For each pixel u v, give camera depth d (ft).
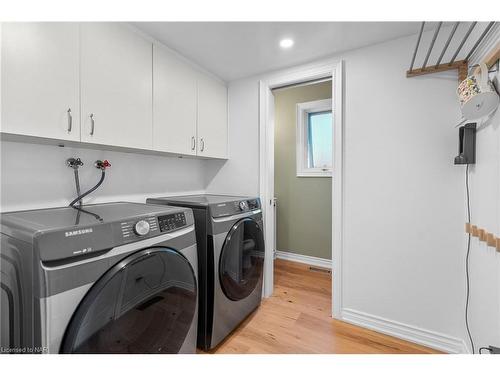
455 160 4.28
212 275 4.82
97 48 4.12
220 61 6.29
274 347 5.04
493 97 3.35
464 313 4.62
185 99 6.00
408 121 5.16
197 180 7.80
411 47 5.12
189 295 4.08
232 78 7.38
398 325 5.31
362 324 5.71
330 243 9.48
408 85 5.15
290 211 10.29
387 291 5.44
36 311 2.34
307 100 9.80
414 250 5.14
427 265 5.02
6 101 3.11
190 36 5.15
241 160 7.44
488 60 3.45
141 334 3.24
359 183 5.72
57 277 2.41
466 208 4.59
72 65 3.78
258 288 6.45
